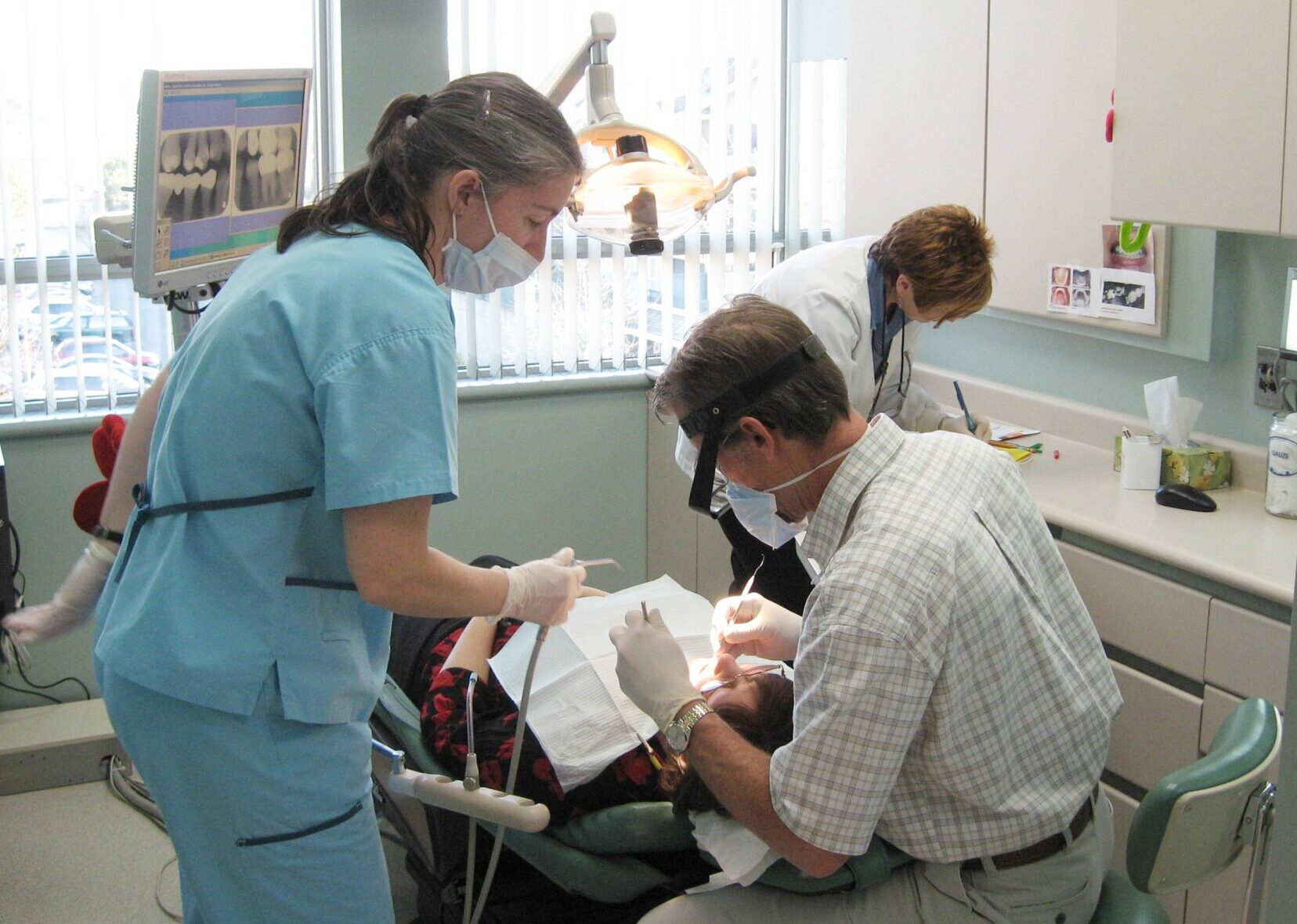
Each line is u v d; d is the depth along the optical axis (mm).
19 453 3084
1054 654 1399
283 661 1430
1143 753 2266
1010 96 2895
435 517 3578
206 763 1432
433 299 1432
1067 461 2797
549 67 3420
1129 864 1365
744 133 3682
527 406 3582
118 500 1761
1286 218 2043
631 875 1745
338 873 1514
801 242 3834
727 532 2809
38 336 3104
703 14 3578
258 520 1415
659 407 1479
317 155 3227
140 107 1981
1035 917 1427
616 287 3639
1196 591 2135
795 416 1385
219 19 3094
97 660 1507
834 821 1295
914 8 3146
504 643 2154
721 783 1416
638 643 1527
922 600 1277
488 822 1735
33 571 3154
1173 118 2238
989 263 2471
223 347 1416
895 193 3322
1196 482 2514
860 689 1270
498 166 1469
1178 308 2621
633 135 2002
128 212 2629
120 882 2623
